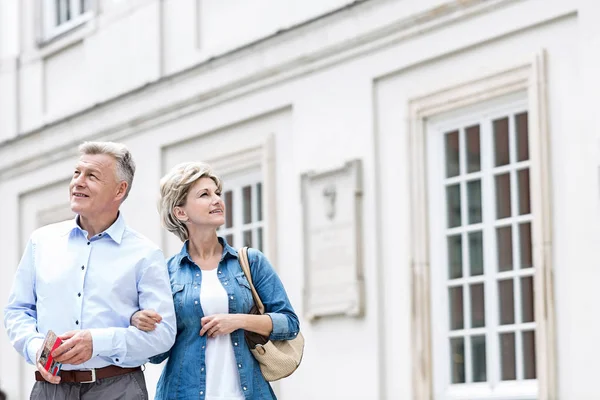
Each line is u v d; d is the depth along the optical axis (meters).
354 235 12.30
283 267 13.50
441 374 11.61
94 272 6.11
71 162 17.27
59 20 18.27
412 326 11.75
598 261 10.05
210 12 14.88
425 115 11.82
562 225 10.34
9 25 19.09
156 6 15.70
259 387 6.44
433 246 11.79
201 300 6.39
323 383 12.71
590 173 10.15
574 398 10.16
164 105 15.30
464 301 11.44
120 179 6.23
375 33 12.23
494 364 11.09
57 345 5.78
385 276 12.14
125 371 6.10
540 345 10.38
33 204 18.22
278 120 13.72
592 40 10.17
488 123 11.30
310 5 13.20
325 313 12.60
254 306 6.57
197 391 6.30
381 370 12.05
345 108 12.66
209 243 6.59
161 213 6.63
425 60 11.76
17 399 18.03
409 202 11.89
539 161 10.52
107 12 16.78
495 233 11.16
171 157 15.41
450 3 11.36
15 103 18.75
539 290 10.42
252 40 13.96
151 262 6.18
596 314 10.04
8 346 18.41
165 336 6.09
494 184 11.20
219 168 14.57
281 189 13.60
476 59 11.29
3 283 18.66
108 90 16.64
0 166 18.80
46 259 6.17
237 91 14.16
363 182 12.38
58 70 17.91
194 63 14.78
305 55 13.09
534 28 10.73
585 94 10.21
